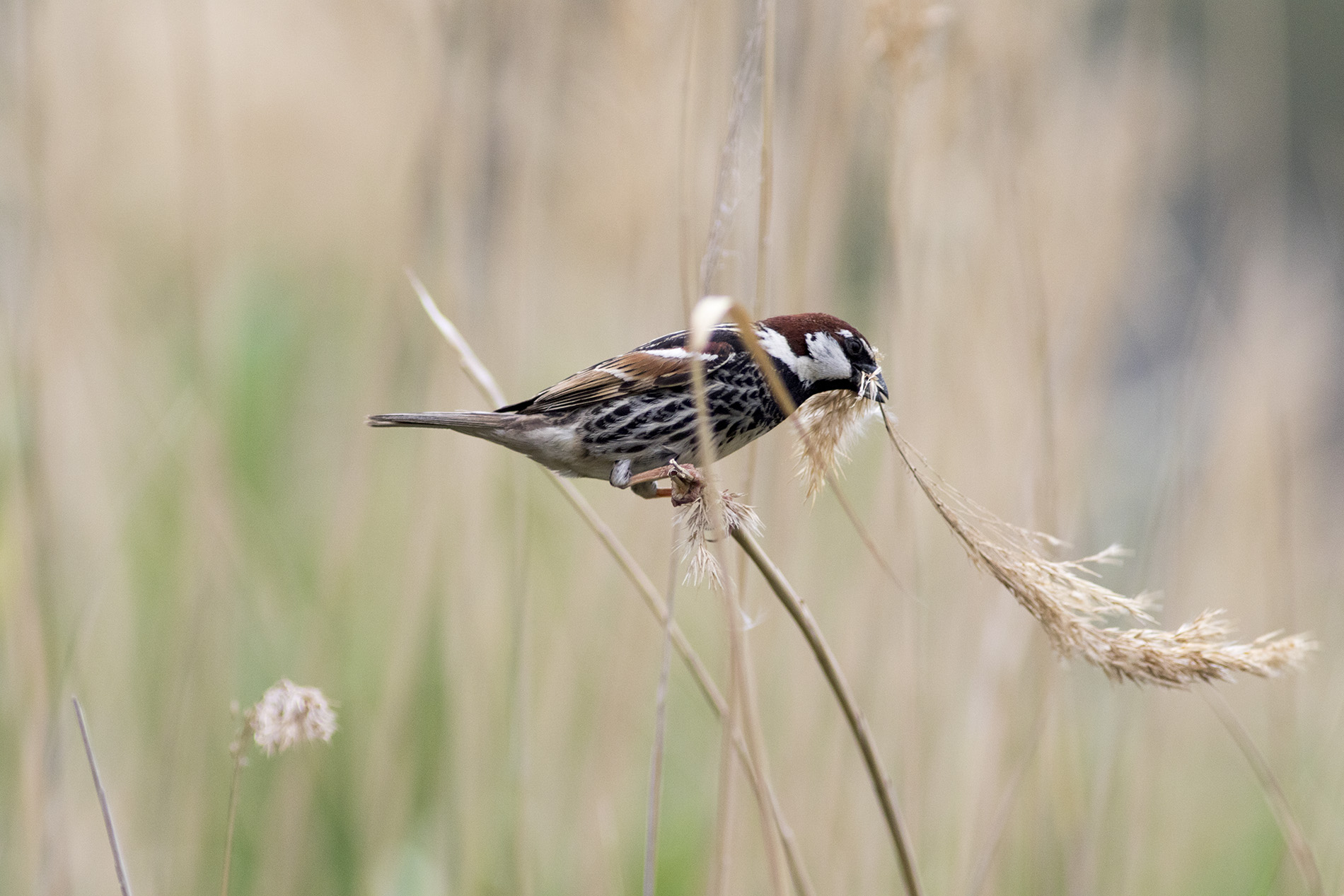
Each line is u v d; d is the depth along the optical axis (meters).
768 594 9.51
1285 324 13.64
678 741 10.91
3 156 10.50
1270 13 11.98
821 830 9.20
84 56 11.50
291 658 10.34
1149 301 13.84
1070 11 11.80
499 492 10.32
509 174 10.66
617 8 10.12
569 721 10.00
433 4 10.30
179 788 9.32
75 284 10.74
